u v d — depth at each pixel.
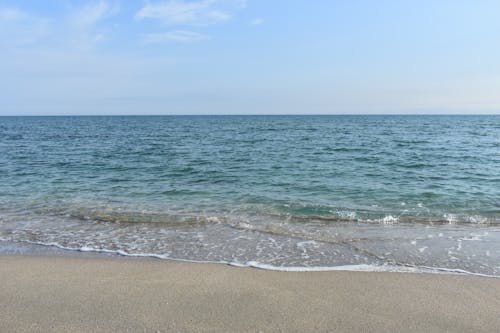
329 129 55.12
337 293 4.72
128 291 4.73
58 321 3.95
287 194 11.43
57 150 25.62
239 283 5.03
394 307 4.34
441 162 18.23
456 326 3.92
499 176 14.30
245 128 60.38
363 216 8.89
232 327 3.85
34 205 10.18
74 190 12.24
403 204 10.08
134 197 11.20
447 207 9.75
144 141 33.84
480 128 55.44
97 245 6.86
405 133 43.69
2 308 4.25
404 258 6.13
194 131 52.09
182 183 13.41
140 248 6.69
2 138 37.81
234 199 10.82
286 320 4.00
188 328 3.82
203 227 8.07
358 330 3.82
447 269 5.63
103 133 47.66
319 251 6.50
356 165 17.42
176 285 4.94
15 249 6.62
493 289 4.87
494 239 7.18
